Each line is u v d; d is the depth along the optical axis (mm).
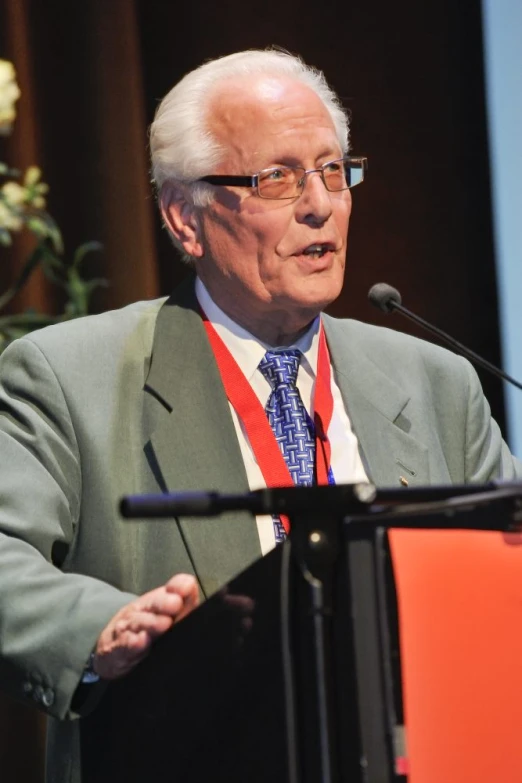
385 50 9516
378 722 2871
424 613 3090
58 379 4441
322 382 4691
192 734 3195
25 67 8828
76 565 4293
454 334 9492
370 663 2889
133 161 9031
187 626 3238
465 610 3117
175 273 9336
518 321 8531
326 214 4441
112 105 9008
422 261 9523
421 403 4836
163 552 4199
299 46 9430
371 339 5023
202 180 4605
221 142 4570
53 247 8883
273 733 2984
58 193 8992
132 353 4598
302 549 2922
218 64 4793
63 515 4250
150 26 9305
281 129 4492
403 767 2930
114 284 9031
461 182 9516
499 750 3059
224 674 3125
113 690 3457
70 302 8945
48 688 3609
